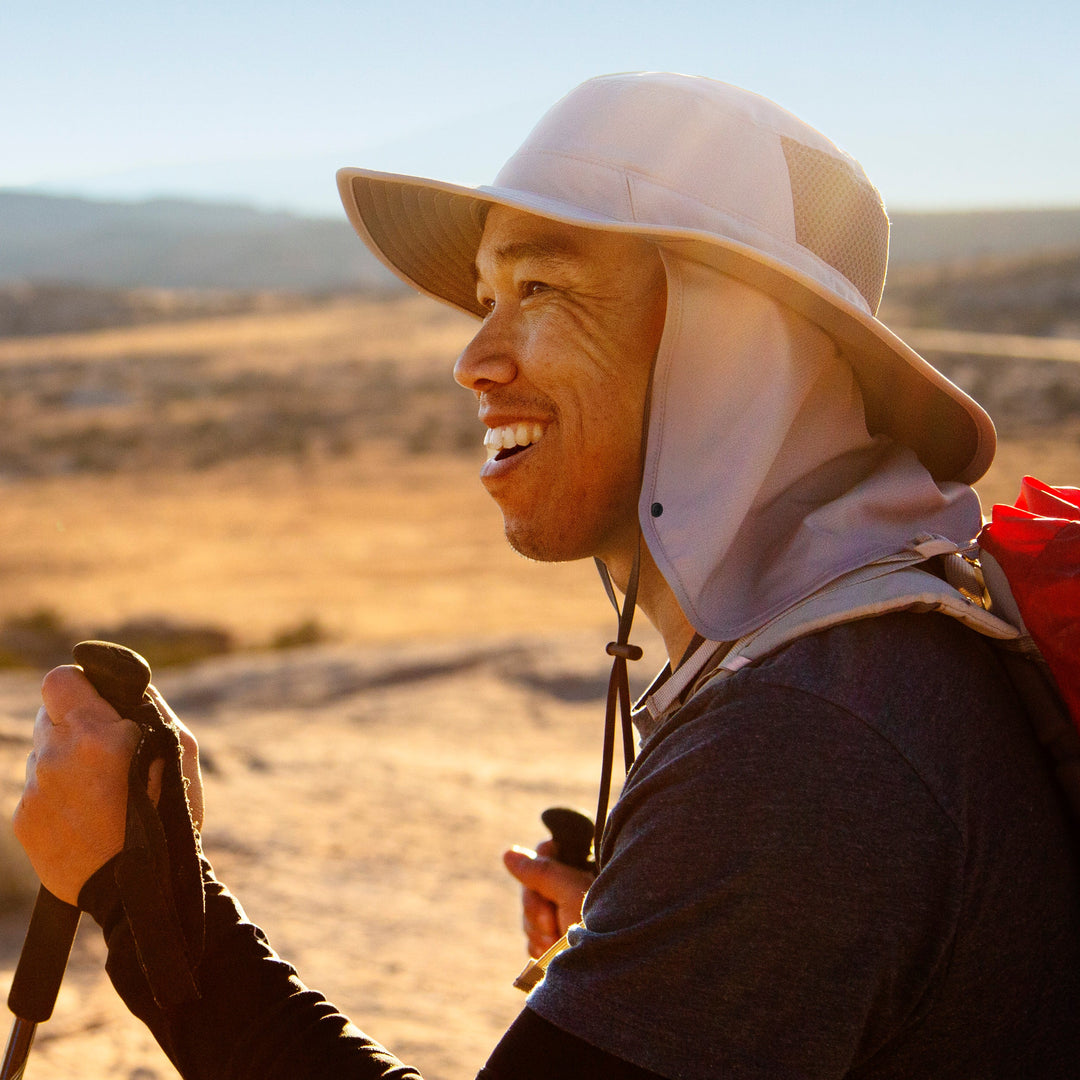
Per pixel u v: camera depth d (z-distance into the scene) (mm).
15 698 11055
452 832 5590
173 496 37188
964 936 988
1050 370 51500
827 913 946
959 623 1119
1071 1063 1022
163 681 12375
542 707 10125
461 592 24031
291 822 5680
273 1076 1057
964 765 1013
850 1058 959
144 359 73625
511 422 1310
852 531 1128
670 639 1343
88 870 1125
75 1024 3359
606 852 1086
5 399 59469
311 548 29109
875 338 1222
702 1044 952
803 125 1308
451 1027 3500
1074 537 1105
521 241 1278
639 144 1255
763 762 978
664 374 1205
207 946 1113
